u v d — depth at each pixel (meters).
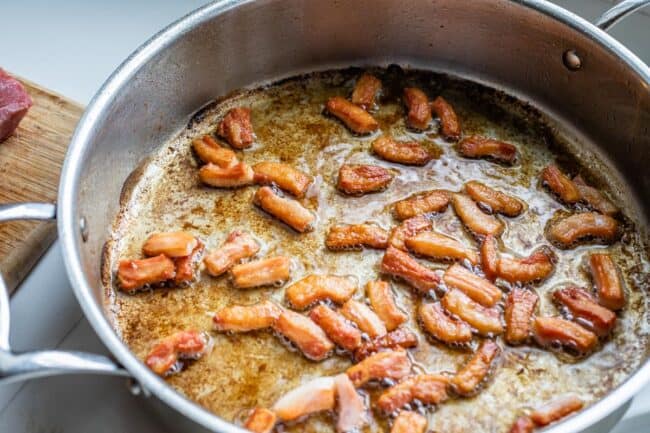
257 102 0.64
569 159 0.61
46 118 0.60
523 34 0.61
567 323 0.52
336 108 0.62
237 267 0.54
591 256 0.56
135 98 0.57
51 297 0.55
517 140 0.62
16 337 0.54
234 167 0.58
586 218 0.57
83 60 0.66
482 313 0.53
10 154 0.59
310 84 0.65
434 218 0.57
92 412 0.52
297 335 0.52
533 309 0.53
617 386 0.48
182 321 0.53
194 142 0.61
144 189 0.59
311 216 0.57
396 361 0.50
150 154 0.60
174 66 0.59
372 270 0.55
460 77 0.65
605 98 0.59
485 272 0.55
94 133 0.53
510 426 0.50
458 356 0.52
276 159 0.60
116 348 0.45
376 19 0.63
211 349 0.52
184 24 0.58
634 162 0.59
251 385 0.51
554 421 0.49
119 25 0.68
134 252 0.56
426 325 0.52
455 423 0.50
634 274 0.56
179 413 0.45
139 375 0.45
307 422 0.49
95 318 0.46
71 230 0.48
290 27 0.62
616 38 0.69
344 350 0.52
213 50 0.60
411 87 0.65
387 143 0.60
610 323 0.53
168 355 0.51
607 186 0.60
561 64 0.61
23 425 0.51
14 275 0.55
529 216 0.58
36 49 0.66
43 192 0.58
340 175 0.59
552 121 0.63
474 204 0.57
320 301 0.53
